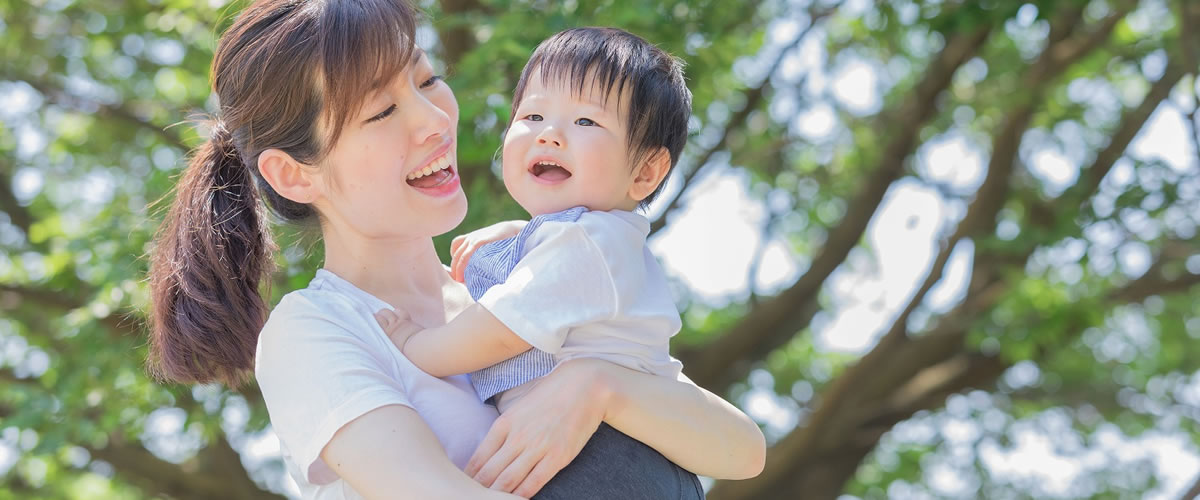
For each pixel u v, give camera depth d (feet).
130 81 23.79
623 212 5.64
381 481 4.76
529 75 5.86
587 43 5.72
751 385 28.53
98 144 24.95
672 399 5.37
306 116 5.37
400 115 5.46
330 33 5.24
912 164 25.45
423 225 5.64
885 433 25.48
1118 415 29.14
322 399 4.96
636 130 5.66
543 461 4.98
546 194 5.68
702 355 25.29
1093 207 22.54
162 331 5.99
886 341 23.53
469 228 14.89
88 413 18.76
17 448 20.20
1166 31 24.32
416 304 5.89
